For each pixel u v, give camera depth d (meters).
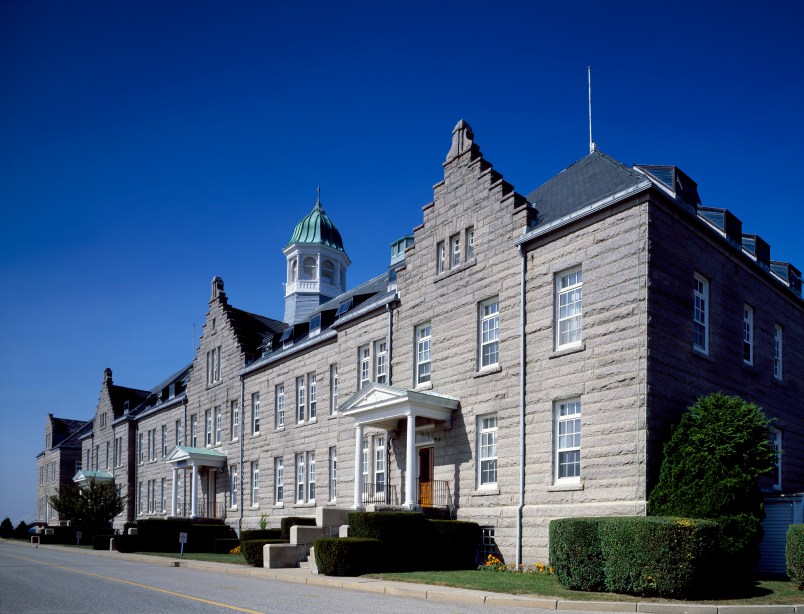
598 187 23.52
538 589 16.41
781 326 28.34
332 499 33.91
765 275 26.59
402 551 21.64
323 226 62.12
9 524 75.81
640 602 14.51
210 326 48.47
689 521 15.34
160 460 54.47
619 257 20.91
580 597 15.22
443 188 28.11
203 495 46.44
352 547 20.56
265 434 40.41
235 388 44.34
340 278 62.06
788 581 18.11
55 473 79.31
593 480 20.44
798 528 16.72
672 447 18.81
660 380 19.97
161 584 18.22
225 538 38.62
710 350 22.72
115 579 19.69
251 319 49.00
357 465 27.81
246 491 41.94
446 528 22.75
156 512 54.41
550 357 22.44
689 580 14.97
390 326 29.98
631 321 20.25
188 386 50.41
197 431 48.47
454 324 26.64
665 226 21.06
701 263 22.70
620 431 19.95
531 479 22.42
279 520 37.75
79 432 80.19
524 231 24.08
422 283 28.56
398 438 28.44
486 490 24.03
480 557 23.61
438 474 26.20
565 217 22.45
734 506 17.47
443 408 25.91
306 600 14.91
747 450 18.05
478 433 24.95
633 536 15.43
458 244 27.28
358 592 17.19
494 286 25.03
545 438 22.19
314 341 36.16
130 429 60.50
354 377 32.31
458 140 27.70
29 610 12.84
